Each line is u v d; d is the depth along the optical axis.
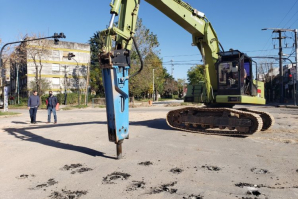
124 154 6.74
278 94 47.94
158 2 8.54
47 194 4.25
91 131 10.74
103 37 6.23
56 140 8.90
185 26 10.00
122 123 6.06
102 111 25.30
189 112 10.57
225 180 4.76
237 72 10.27
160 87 71.19
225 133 9.45
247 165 5.66
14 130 11.53
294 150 7.02
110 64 5.59
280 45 37.78
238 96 10.09
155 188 4.41
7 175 5.22
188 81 74.38
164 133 10.02
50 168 5.64
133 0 6.74
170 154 6.68
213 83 11.16
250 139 8.66
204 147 7.48
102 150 7.24
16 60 41.88
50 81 45.91
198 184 4.57
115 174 5.16
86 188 4.47
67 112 24.34
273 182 4.63
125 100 6.12
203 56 10.77
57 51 49.22
